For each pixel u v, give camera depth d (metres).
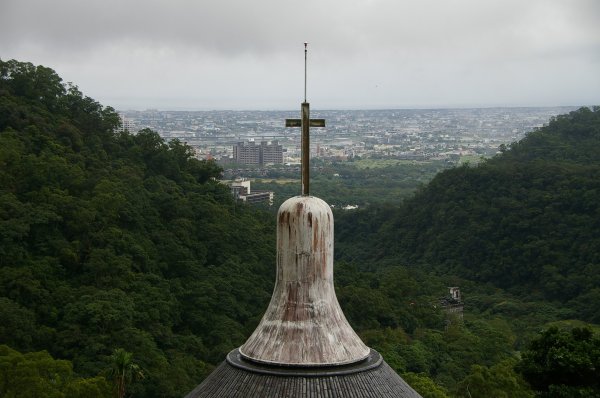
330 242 17.77
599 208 167.00
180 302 107.75
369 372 17.20
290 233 17.58
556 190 177.50
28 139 121.81
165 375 85.56
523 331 131.88
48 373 68.19
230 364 17.52
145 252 111.12
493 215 177.88
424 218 190.75
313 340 17.25
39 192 108.31
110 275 102.88
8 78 137.00
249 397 16.69
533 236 169.12
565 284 154.12
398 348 105.25
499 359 108.50
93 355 85.94
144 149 143.50
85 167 125.88
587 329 58.50
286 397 16.53
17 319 85.06
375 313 120.88
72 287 98.19
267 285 122.25
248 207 156.00
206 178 152.62
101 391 68.69
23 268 94.50
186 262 116.06
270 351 17.27
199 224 127.44
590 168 185.12
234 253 125.88
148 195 126.62
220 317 108.38
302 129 18.38
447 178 195.88
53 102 138.50
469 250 174.25
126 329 89.81
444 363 106.94
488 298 153.88
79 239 106.25
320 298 17.58
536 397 58.53
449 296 150.75
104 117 144.62
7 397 62.69
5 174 108.75
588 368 54.72
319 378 16.80
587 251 159.75
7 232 98.00
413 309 130.38
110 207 113.00
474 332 123.12
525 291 159.75
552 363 56.12
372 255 191.00
